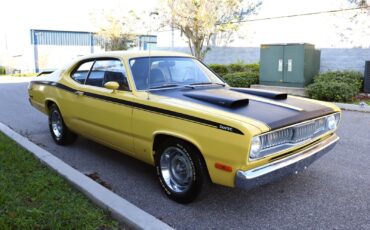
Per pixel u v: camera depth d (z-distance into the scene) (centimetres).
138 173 506
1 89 1656
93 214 359
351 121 846
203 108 380
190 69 528
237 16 1652
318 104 443
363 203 409
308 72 1242
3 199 376
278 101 430
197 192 387
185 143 387
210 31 1538
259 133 336
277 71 1266
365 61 1191
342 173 501
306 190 445
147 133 425
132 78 464
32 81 702
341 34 1400
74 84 561
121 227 347
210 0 1498
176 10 1528
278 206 403
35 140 678
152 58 503
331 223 365
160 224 338
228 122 346
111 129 485
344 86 1087
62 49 3241
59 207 369
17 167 482
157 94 444
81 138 687
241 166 341
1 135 659
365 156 576
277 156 366
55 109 628
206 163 368
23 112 994
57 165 484
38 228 332
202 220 373
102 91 496
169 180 418
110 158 570
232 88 504
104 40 2703
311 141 409
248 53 1670
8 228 324
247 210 394
